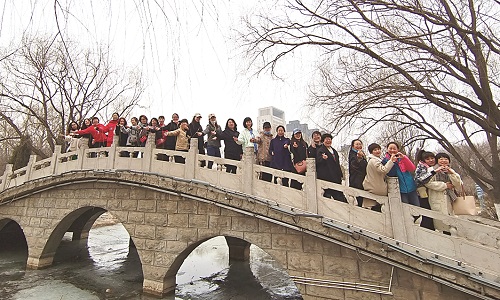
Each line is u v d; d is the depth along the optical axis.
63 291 10.12
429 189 6.32
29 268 12.46
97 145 12.40
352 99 10.01
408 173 6.49
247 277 13.00
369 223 6.34
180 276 12.69
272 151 8.22
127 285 10.77
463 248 5.46
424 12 8.48
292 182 8.14
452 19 8.41
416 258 5.65
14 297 9.59
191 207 9.00
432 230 5.80
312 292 6.81
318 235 6.75
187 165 9.16
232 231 8.17
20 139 24.08
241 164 8.22
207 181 8.71
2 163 29.77
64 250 16.23
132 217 9.95
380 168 6.04
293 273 7.10
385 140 13.56
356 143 7.15
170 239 9.14
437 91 9.45
